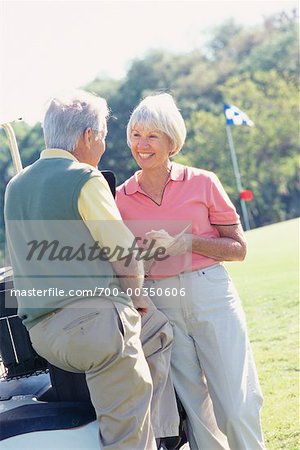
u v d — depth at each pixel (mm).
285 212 61344
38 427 3865
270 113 63594
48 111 3893
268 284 10594
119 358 3701
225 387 4484
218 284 4555
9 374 4324
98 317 3684
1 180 52031
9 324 4266
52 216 3697
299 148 62625
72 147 3865
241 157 61469
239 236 4617
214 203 4562
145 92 68750
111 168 63656
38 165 3842
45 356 3834
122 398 3750
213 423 4617
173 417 4297
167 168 4566
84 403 4016
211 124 62500
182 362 4551
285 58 71688
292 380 6590
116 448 3727
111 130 65250
